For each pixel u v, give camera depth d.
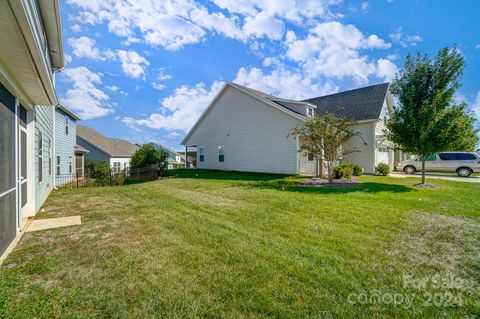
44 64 3.69
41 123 7.01
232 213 5.50
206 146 20.08
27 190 5.30
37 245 3.63
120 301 2.26
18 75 3.94
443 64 9.12
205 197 7.52
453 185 9.95
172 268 2.89
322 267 2.92
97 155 28.67
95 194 8.37
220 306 2.19
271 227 4.46
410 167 16.03
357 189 8.73
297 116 13.41
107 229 4.39
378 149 16.38
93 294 2.37
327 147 9.88
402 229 4.29
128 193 8.47
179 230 4.31
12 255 3.27
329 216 5.16
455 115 8.95
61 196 8.00
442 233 4.09
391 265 2.97
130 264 3.00
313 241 3.75
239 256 3.22
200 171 18.03
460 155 14.40
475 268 2.91
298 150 12.68
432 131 9.11
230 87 17.73
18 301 2.26
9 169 3.75
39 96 5.06
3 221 3.37
